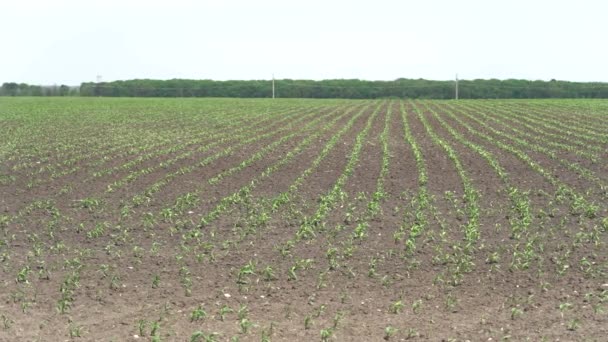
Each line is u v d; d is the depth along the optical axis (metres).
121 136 35.25
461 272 12.57
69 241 14.97
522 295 11.41
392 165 24.77
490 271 12.65
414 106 66.06
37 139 33.62
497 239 14.78
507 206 17.88
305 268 12.88
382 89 106.88
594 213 16.69
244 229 15.69
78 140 33.25
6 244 14.69
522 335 9.59
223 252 13.95
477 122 43.84
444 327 9.98
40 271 12.66
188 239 14.93
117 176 22.84
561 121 44.00
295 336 9.67
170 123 43.81
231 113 54.56
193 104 70.75
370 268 12.87
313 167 24.22
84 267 12.98
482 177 22.16
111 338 9.63
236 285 12.02
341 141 32.72
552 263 13.08
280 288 11.86
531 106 62.78
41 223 16.53
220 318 10.45
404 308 10.84
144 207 18.12
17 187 21.05
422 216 16.36
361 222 16.08
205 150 29.16
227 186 20.84
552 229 15.48
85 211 17.75
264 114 53.41
